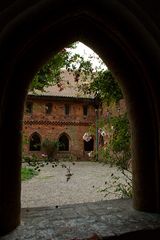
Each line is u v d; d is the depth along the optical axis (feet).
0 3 9.70
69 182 41.37
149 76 14.11
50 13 11.87
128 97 15.49
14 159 12.68
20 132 13.12
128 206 16.02
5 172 12.26
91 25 13.83
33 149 93.30
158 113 14.51
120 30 12.84
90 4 12.00
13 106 12.80
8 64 12.20
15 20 10.81
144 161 15.17
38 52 13.47
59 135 96.58
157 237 12.16
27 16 11.18
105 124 22.15
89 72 19.86
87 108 100.32
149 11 10.45
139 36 12.56
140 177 15.20
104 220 13.46
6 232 11.94
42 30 12.46
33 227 12.59
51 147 91.15
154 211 14.84
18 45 12.18
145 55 13.61
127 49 14.03
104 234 11.68
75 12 12.46
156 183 14.92
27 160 18.21
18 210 12.83
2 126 12.34
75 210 15.20
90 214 14.42
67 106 98.53
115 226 12.61
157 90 14.21
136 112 15.26
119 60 14.87
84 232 11.91
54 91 95.71
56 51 14.06
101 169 63.31
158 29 10.84
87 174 52.90
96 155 24.72
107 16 12.49
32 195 30.50
